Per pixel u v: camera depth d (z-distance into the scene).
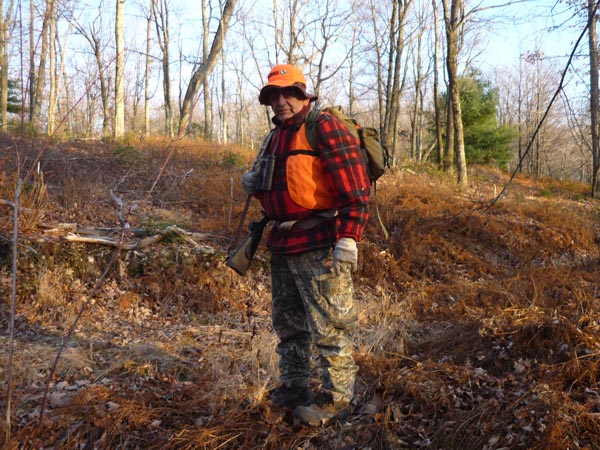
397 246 7.07
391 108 18.92
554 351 3.35
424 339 4.31
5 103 15.09
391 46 19.69
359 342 3.96
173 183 8.02
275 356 3.53
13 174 6.26
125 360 3.52
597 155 14.91
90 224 6.26
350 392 2.69
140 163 9.05
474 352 3.66
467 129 23.59
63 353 3.58
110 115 16.00
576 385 2.99
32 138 8.84
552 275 6.20
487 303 5.19
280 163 2.55
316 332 2.61
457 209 8.92
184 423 2.74
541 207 10.03
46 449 2.53
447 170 16.00
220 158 11.02
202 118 44.22
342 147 2.45
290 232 2.59
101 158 8.82
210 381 3.21
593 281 6.28
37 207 5.87
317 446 2.61
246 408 2.86
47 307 4.71
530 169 28.41
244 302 5.26
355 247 2.43
